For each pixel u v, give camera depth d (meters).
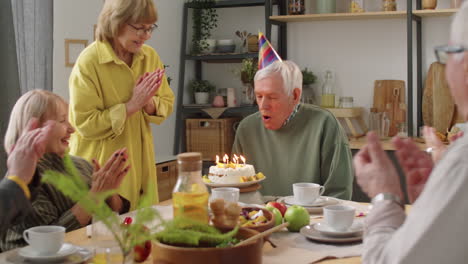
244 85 4.26
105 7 2.40
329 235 1.51
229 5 4.30
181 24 4.47
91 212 1.13
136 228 1.11
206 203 1.34
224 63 4.57
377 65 4.12
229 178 2.00
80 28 3.49
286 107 2.27
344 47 4.19
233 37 4.52
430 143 1.48
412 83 3.96
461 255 0.89
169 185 3.64
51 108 1.76
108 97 2.46
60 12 3.33
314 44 4.27
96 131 2.39
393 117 4.05
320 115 2.30
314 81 4.20
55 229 1.40
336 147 2.25
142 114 2.56
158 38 4.18
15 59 2.78
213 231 1.21
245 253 1.16
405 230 0.95
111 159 1.68
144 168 2.57
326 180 2.28
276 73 2.25
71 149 2.51
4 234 1.59
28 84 2.97
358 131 4.19
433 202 0.91
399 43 4.05
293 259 1.38
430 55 3.97
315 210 1.84
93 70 2.41
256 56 4.18
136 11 2.33
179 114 4.42
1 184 1.27
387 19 4.07
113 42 2.46
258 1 4.20
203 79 4.63
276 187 2.34
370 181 1.10
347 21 4.17
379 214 1.06
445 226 0.89
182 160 1.32
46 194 1.75
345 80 4.21
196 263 1.13
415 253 0.92
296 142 2.31
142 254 1.37
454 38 0.96
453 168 0.91
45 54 3.03
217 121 4.22
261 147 2.37
